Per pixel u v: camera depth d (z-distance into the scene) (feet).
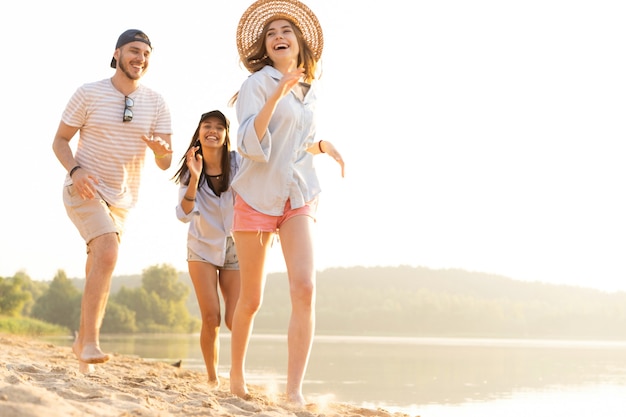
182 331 245.86
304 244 13.79
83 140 15.39
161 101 16.12
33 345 32.40
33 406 7.38
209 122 18.28
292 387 13.41
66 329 126.62
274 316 176.76
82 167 15.19
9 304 163.12
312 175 14.38
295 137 14.03
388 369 43.39
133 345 73.20
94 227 14.70
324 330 233.14
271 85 14.19
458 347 89.35
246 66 15.02
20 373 12.92
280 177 13.85
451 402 26.99
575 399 28.43
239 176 14.08
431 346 92.48
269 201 13.85
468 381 35.83
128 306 240.32
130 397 10.52
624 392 31.07
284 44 14.61
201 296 18.42
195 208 17.88
